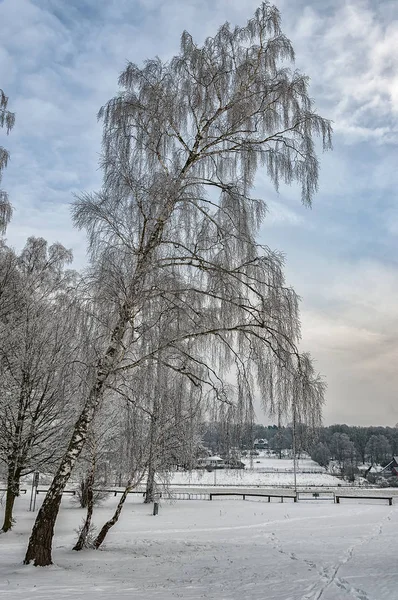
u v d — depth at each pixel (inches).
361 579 358.0
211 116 451.2
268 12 452.4
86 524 498.9
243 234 410.3
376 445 3764.8
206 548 532.7
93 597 293.6
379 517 879.7
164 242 411.5
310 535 649.6
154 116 427.8
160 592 317.7
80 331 403.2
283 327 381.4
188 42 451.5
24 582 335.0
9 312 666.8
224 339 394.9
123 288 396.2
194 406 403.5
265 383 382.6
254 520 827.4
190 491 1619.1
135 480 515.5
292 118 442.6
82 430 414.3
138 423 443.2
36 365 631.2
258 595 311.7
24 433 634.2
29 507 918.4
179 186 410.3
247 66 442.9
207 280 412.8
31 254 796.0
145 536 631.2
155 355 402.0
